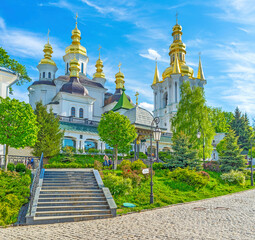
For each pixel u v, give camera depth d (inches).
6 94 1015.0
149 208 590.2
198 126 1384.1
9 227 420.2
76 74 2165.4
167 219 460.4
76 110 1989.4
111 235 350.0
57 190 592.1
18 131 758.5
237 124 2952.8
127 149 1197.1
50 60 2443.4
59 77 2333.9
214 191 868.0
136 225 414.9
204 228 384.8
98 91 2447.1
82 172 749.9
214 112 2674.7
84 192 612.1
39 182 625.9
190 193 781.9
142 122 1112.2
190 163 1017.5
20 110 788.0
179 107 1503.4
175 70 2610.7
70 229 400.5
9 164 794.8
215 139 2431.1
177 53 2876.5
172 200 685.3
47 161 1085.1
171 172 919.7
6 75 1013.8
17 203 506.3
